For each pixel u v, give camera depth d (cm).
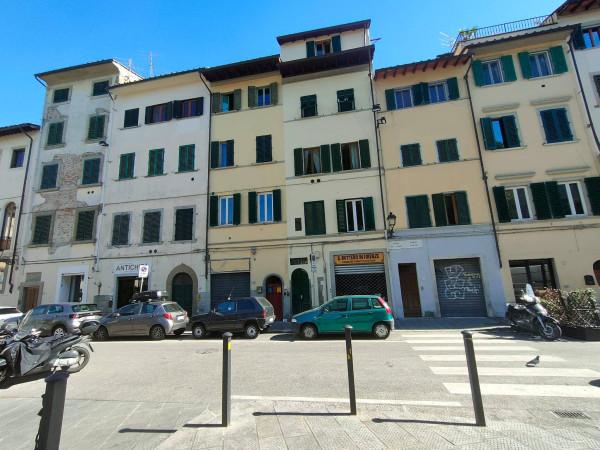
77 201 2167
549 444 375
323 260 1773
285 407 510
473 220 1669
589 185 1580
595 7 1783
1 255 2184
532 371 686
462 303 1627
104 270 2012
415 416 466
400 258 1702
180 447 388
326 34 2128
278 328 1485
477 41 1992
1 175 2334
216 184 2002
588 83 1703
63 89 2408
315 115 1980
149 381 697
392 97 1903
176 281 1938
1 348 759
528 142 1691
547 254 1563
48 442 261
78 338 832
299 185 1891
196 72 2142
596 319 1040
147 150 2158
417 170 1780
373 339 1122
